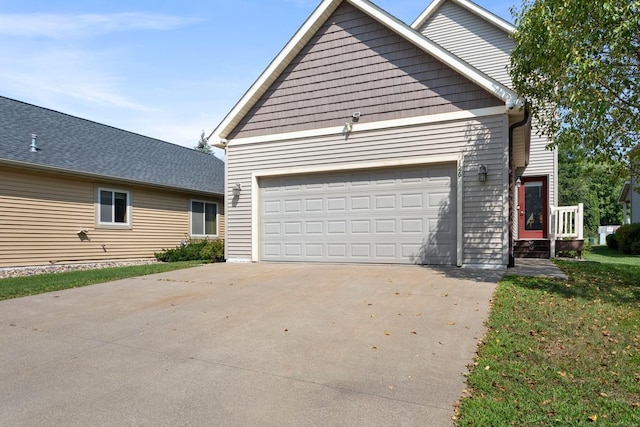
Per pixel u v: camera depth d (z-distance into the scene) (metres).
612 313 4.96
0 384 3.53
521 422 2.71
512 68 7.68
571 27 5.85
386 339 4.33
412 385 3.32
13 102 14.48
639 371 3.46
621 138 6.67
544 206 13.44
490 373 3.45
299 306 5.68
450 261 8.41
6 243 10.80
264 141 10.38
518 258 11.30
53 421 2.89
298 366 3.76
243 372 3.67
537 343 4.06
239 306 5.81
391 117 9.02
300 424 2.79
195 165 19.50
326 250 9.67
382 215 9.11
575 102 5.91
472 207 8.20
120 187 13.95
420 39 8.62
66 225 12.29
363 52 9.37
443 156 8.48
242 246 10.62
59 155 12.51
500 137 8.04
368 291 6.35
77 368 3.84
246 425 2.80
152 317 5.43
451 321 4.78
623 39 5.60
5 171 10.81
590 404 2.94
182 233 16.39
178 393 3.29
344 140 9.47
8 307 6.14
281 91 10.27
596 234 34.62
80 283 7.95
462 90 8.39
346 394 3.21
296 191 10.09
